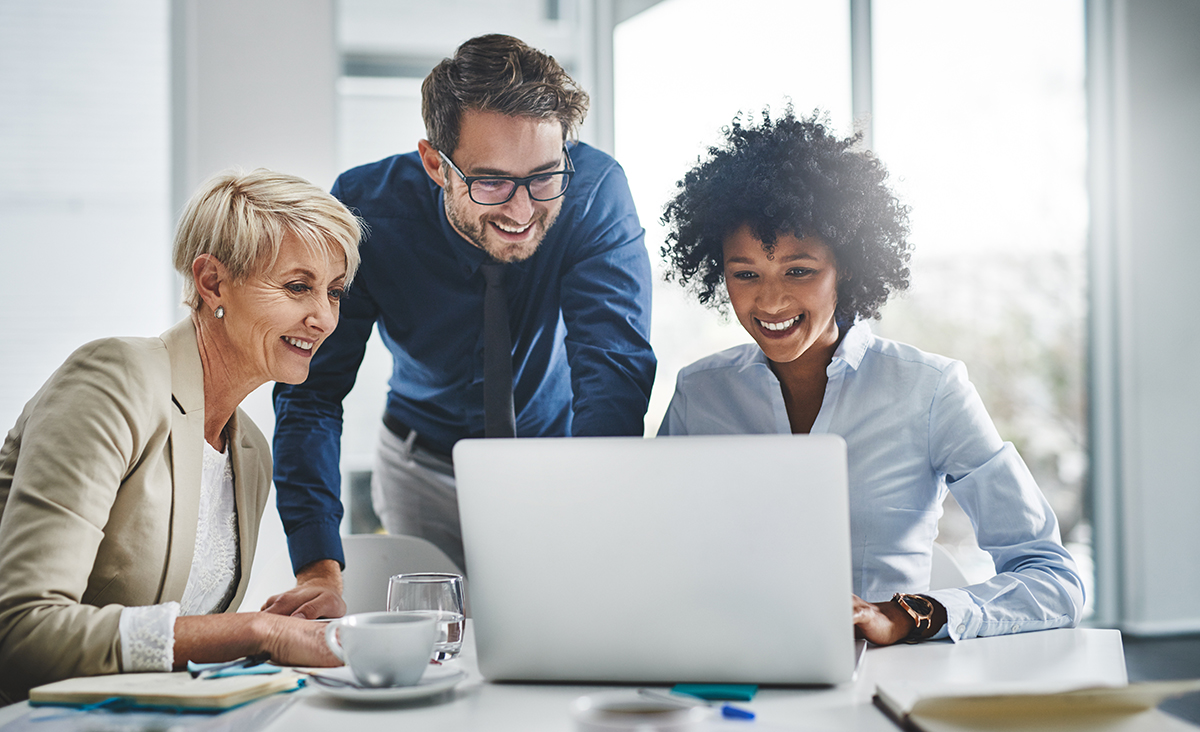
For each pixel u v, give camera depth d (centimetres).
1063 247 333
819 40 287
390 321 217
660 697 75
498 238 211
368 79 257
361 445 223
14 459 119
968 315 327
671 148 273
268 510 220
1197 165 338
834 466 85
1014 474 148
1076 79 333
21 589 100
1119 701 77
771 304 165
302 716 83
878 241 165
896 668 99
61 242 268
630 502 89
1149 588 332
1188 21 339
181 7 259
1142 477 333
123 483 118
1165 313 336
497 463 91
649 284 222
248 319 137
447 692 92
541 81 207
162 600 122
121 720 81
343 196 214
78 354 119
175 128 259
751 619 88
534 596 92
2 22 265
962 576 160
